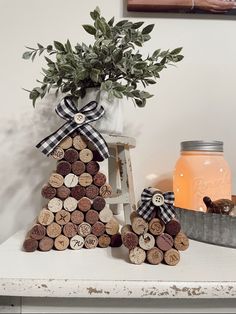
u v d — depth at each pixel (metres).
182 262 0.49
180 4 0.84
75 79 0.61
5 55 0.86
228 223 0.57
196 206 0.67
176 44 0.87
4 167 0.85
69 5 0.86
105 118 0.63
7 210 0.85
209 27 0.87
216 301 0.42
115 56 0.60
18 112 0.86
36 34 0.86
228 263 0.48
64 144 0.53
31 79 0.86
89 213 0.54
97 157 0.56
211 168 0.67
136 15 0.86
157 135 0.87
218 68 0.87
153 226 0.47
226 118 0.87
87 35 0.86
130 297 0.40
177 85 0.87
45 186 0.53
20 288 0.40
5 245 0.57
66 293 0.40
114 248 0.55
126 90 0.62
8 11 0.86
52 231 0.53
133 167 0.87
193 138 0.87
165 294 0.40
